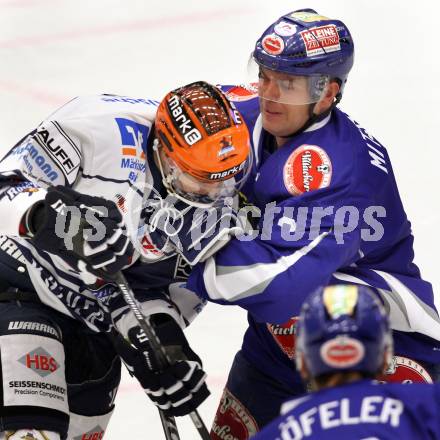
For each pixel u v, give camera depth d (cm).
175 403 1037
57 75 2059
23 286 1100
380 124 1880
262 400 1198
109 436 1291
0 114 1934
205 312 1497
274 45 1051
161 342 1090
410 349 1121
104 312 1119
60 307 1100
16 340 1056
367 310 719
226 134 986
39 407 1041
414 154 1798
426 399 709
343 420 700
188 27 2214
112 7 2292
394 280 1115
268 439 715
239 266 1017
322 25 1070
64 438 1079
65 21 2242
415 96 1959
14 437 1030
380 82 2003
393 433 693
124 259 1003
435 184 1720
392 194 1113
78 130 1027
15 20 2247
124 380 1401
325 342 714
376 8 2259
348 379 721
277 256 1016
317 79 1057
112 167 1030
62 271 1085
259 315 1037
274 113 1074
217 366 1391
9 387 1038
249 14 2245
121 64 2103
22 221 1022
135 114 1059
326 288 743
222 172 989
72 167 1038
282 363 1174
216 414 1246
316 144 1068
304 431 703
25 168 1054
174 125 995
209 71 2075
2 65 2088
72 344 1127
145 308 1106
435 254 1563
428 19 2217
